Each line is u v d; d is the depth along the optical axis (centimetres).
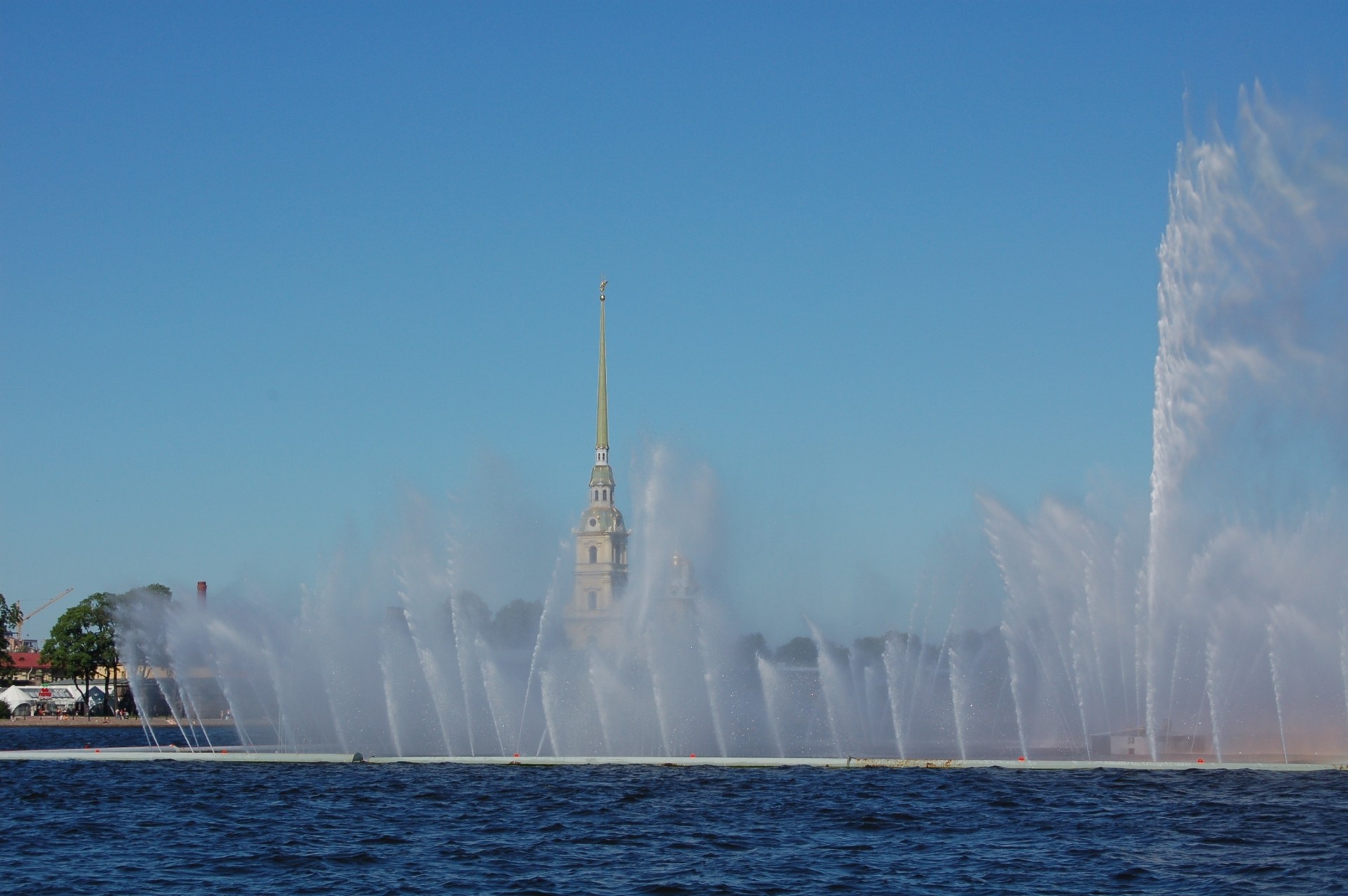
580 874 5844
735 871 5888
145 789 8975
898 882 5634
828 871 5888
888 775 9456
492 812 7706
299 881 5728
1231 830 6769
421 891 5506
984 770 9712
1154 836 6650
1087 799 7944
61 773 10056
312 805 8050
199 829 7138
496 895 5425
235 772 10012
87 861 6222
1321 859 5994
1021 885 5547
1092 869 5847
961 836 6750
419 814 7669
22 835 6969
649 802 8094
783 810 7694
